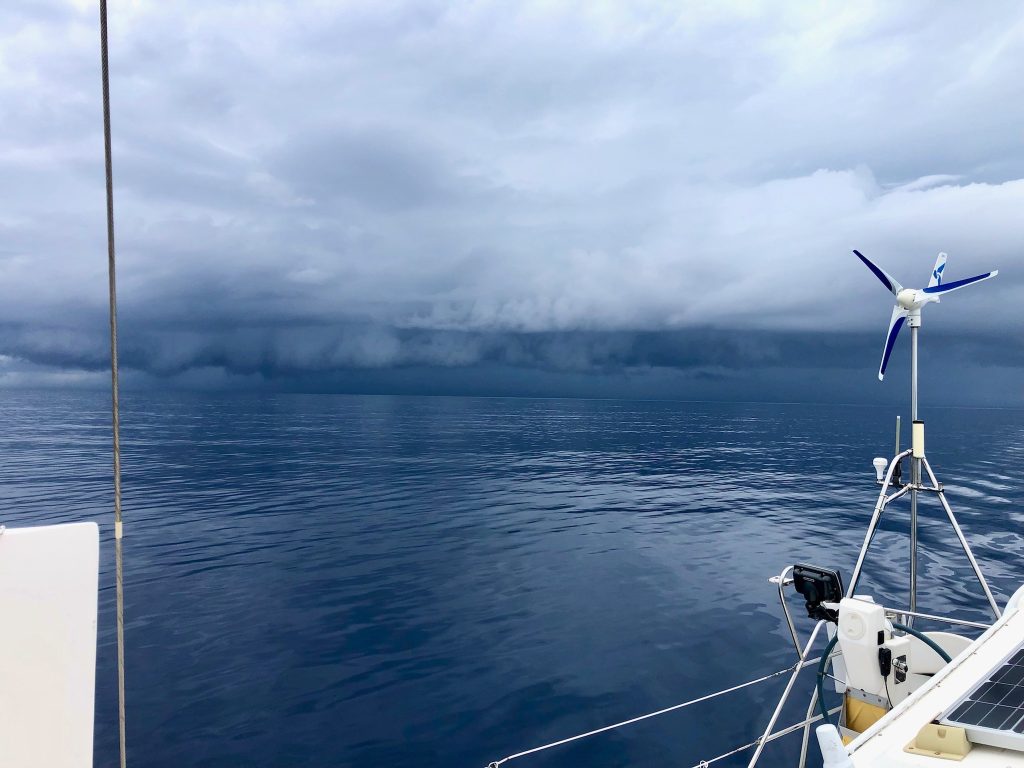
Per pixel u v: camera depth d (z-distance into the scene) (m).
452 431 82.38
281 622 11.91
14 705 1.47
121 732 1.65
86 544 1.55
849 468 43.53
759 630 11.20
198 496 28.64
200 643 10.84
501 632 11.30
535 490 31.38
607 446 62.59
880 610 3.42
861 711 3.85
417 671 9.64
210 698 8.78
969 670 2.63
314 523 22.36
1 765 1.46
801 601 12.93
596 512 24.83
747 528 21.47
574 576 15.18
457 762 7.12
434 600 13.23
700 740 7.47
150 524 22.14
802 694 8.55
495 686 9.06
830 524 22.27
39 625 1.49
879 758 2.04
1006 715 2.09
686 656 10.05
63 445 54.72
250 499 27.84
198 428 78.69
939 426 109.69
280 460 45.44
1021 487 33.00
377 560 16.91
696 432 86.50
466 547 18.52
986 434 87.00
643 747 7.34
